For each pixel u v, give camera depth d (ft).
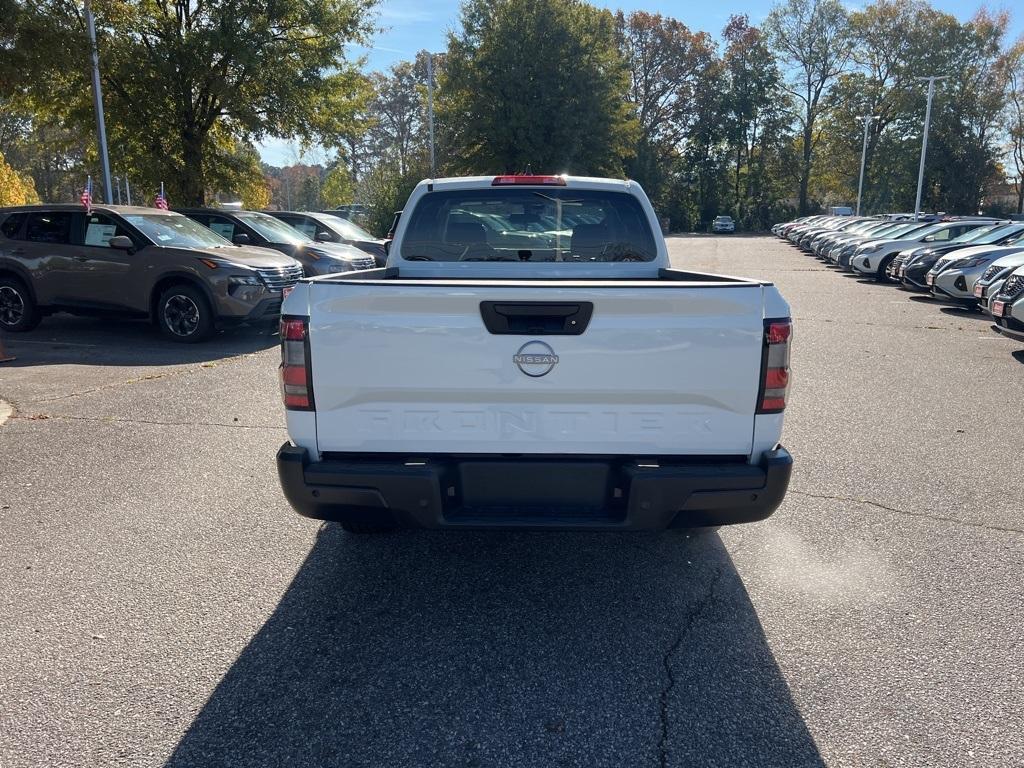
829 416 23.68
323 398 10.83
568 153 129.18
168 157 70.74
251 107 69.36
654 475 10.44
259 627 11.66
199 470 18.52
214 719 9.48
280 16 68.39
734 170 263.29
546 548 14.53
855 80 224.12
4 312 38.09
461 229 16.49
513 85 127.65
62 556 13.98
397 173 119.65
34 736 9.16
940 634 11.44
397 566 13.75
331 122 75.87
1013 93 208.33
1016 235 55.83
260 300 35.81
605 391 10.58
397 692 10.05
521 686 10.18
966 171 206.39
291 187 282.97
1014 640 11.28
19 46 39.83
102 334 38.40
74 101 68.85
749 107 243.19
